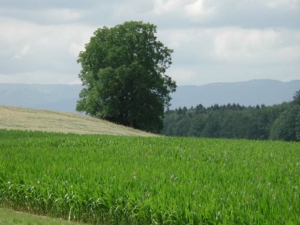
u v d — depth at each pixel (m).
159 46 111.19
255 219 15.48
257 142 48.75
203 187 19.89
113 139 49.91
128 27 111.00
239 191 19.02
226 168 26.53
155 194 19.80
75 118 99.06
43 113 99.81
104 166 26.62
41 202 22.25
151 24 110.81
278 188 19.77
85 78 111.88
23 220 20.25
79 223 20.22
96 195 20.22
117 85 104.06
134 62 104.44
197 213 16.88
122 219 19.39
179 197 18.62
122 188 20.34
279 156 33.81
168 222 17.61
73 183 21.84
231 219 15.84
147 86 105.06
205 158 32.75
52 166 26.59
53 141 46.81
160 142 47.16
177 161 30.12
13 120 82.56
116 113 105.94
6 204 23.61
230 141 50.12
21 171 25.31
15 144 45.16
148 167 26.27
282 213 15.83
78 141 46.69
